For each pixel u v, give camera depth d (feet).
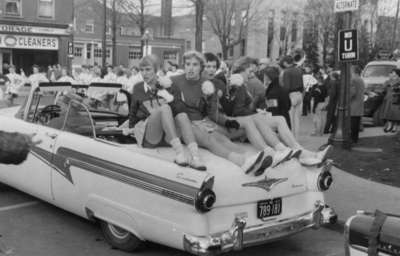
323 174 16.39
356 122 35.94
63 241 17.47
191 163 14.14
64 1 111.75
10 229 18.51
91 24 162.50
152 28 163.32
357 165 28.96
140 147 15.98
